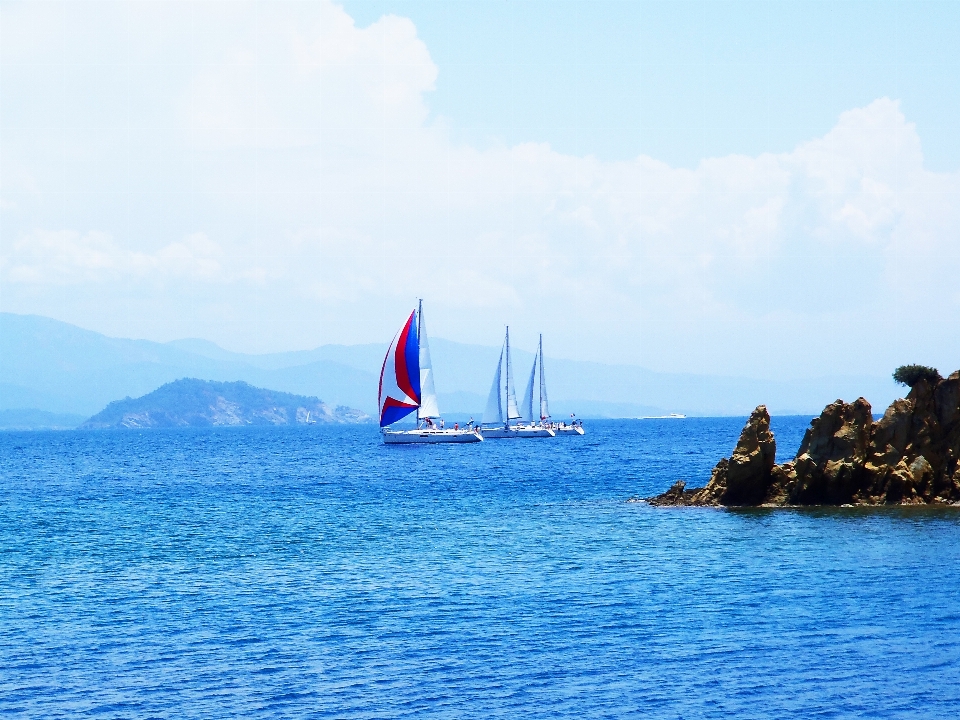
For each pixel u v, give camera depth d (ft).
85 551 261.65
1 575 225.35
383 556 244.22
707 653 153.07
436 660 152.05
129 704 134.92
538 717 128.98
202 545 270.26
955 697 133.18
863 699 133.18
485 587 202.69
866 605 179.01
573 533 276.21
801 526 269.64
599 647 157.17
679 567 219.00
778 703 132.36
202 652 157.89
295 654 156.04
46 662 153.58
